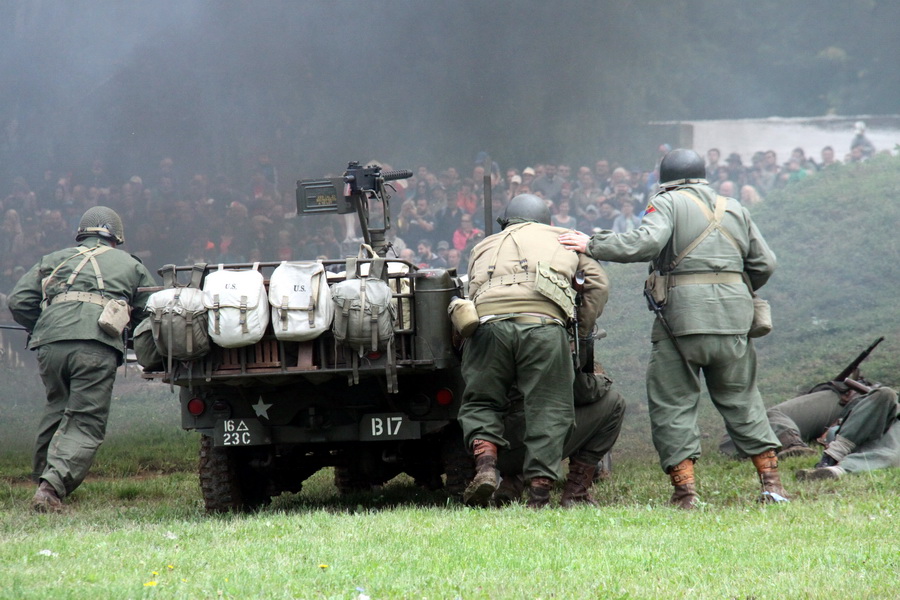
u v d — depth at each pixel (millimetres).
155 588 9805
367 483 21266
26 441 30234
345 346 15414
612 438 17625
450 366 16203
